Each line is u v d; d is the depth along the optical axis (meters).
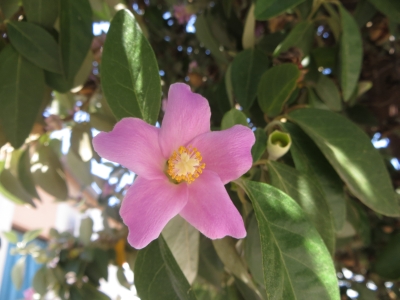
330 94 0.18
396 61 0.25
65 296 0.28
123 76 0.12
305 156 0.15
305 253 0.11
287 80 0.15
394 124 0.25
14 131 0.15
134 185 0.10
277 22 0.22
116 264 0.29
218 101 0.19
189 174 0.11
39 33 0.16
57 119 0.21
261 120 0.18
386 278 0.18
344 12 0.17
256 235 0.14
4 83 0.15
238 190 0.14
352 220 0.19
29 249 0.31
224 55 0.22
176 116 0.11
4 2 0.16
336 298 0.11
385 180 0.14
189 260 0.15
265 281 0.10
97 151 0.10
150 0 0.27
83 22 0.16
